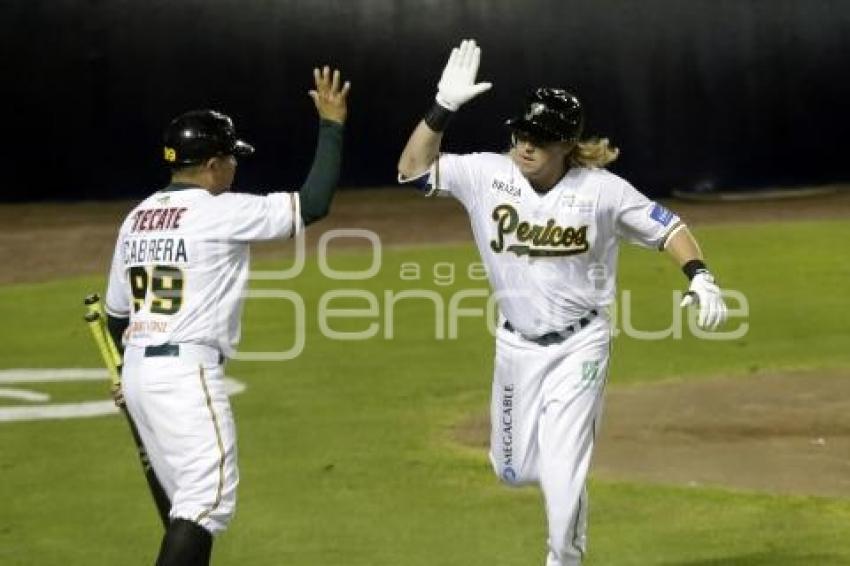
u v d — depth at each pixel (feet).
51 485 104.88
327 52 255.09
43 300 181.68
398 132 262.26
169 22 248.73
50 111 249.14
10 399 132.77
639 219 74.54
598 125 259.39
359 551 88.53
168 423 68.23
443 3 255.50
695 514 94.84
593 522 93.25
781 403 127.24
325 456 111.75
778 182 268.00
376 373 141.59
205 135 71.15
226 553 88.53
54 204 252.21
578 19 256.11
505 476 78.79
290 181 254.06
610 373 140.36
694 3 261.85
